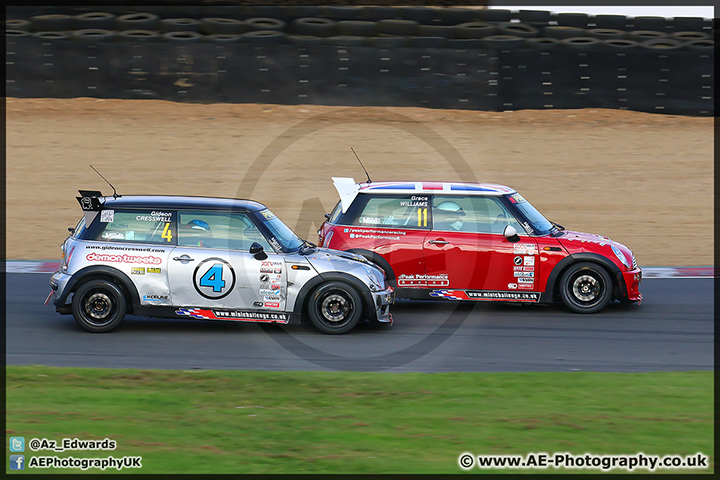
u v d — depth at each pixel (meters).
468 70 78.50
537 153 71.94
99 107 78.88
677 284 42.09
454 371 27.67
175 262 31.52
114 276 31.53
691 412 22.11
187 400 23.02
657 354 29.98
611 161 71.31
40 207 59.09
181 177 65.50
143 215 32.03
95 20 81.19
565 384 25.06
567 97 79.62
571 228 55.84
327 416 21.56
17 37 78.69
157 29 81.56
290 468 17.78
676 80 79.94
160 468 17.70
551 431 20.47
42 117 76.12
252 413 21.81
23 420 20.92
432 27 80.38
